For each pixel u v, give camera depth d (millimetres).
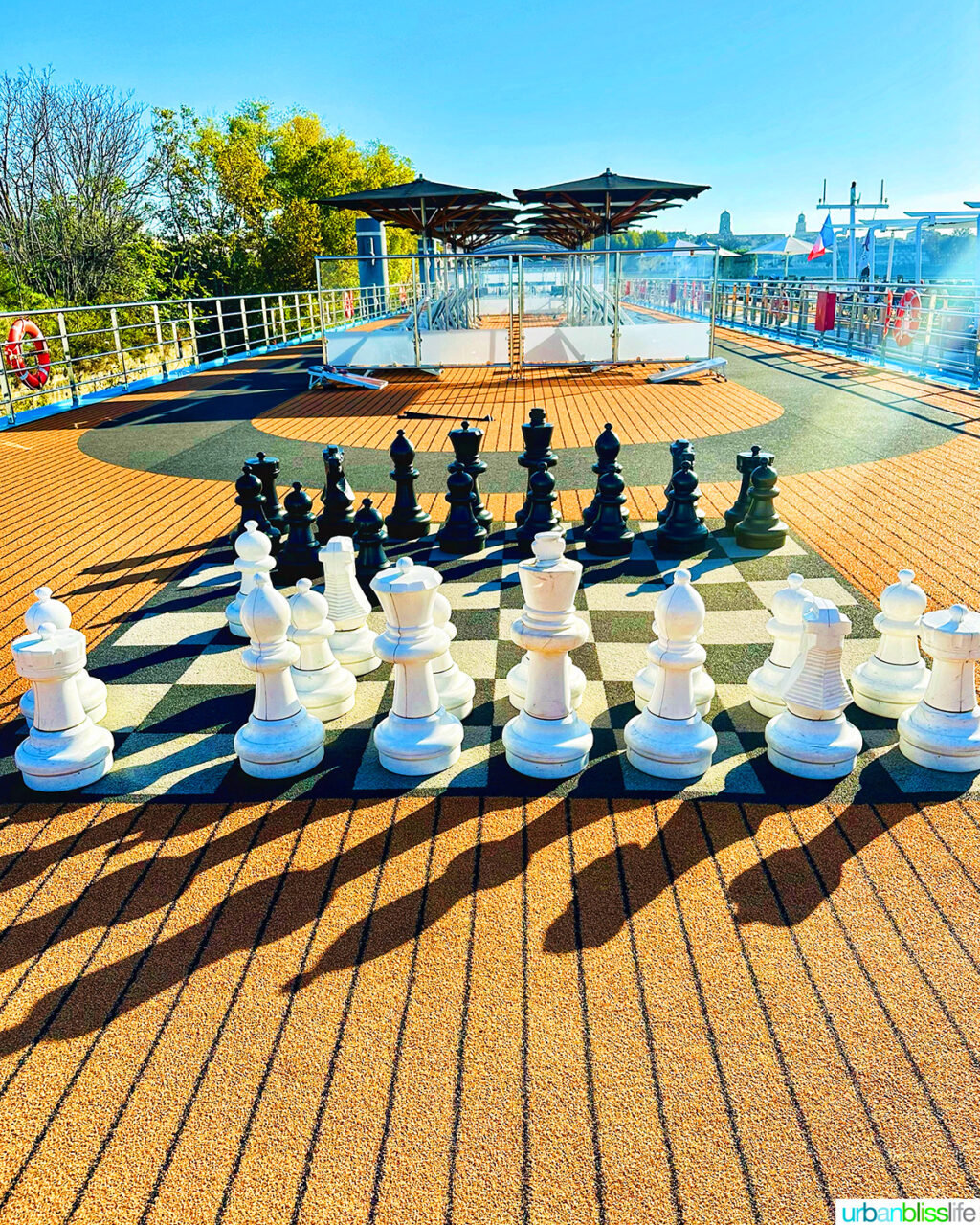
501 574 5676
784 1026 2262
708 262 25484
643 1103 2062
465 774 3451
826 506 6918
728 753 3549
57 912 2742
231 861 2955
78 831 3145
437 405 12695
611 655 4461
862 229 23672
